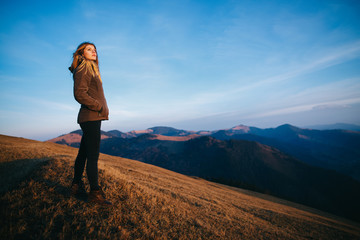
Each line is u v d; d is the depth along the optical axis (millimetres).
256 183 160500
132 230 2438
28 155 5012
